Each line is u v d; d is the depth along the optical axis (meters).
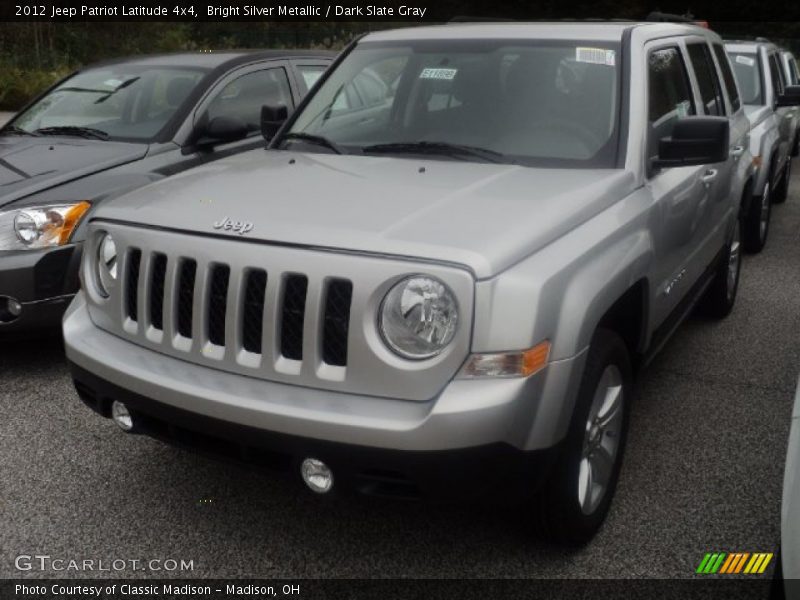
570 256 2.84
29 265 4.54
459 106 3.89
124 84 6.10
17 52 22.78
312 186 3.27
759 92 8.45
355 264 2.66
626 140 3.59
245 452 2.83
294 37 24.00
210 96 5.92
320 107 4.30
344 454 2.64
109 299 3.22
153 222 3.06
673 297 4.05
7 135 5.91
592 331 2.83
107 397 3.15
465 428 2.54
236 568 3.11
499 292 2.59
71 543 3.25
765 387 4.74
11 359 5.05
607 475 3.30
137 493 3.59
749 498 3.56
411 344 2.62
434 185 3.23
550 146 3.64
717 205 4.80
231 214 2.97
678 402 4.53
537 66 3.91
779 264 7.41
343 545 3.25
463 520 3.40
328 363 2.74
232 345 2.85
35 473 3.74
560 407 2.72
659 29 4.32
